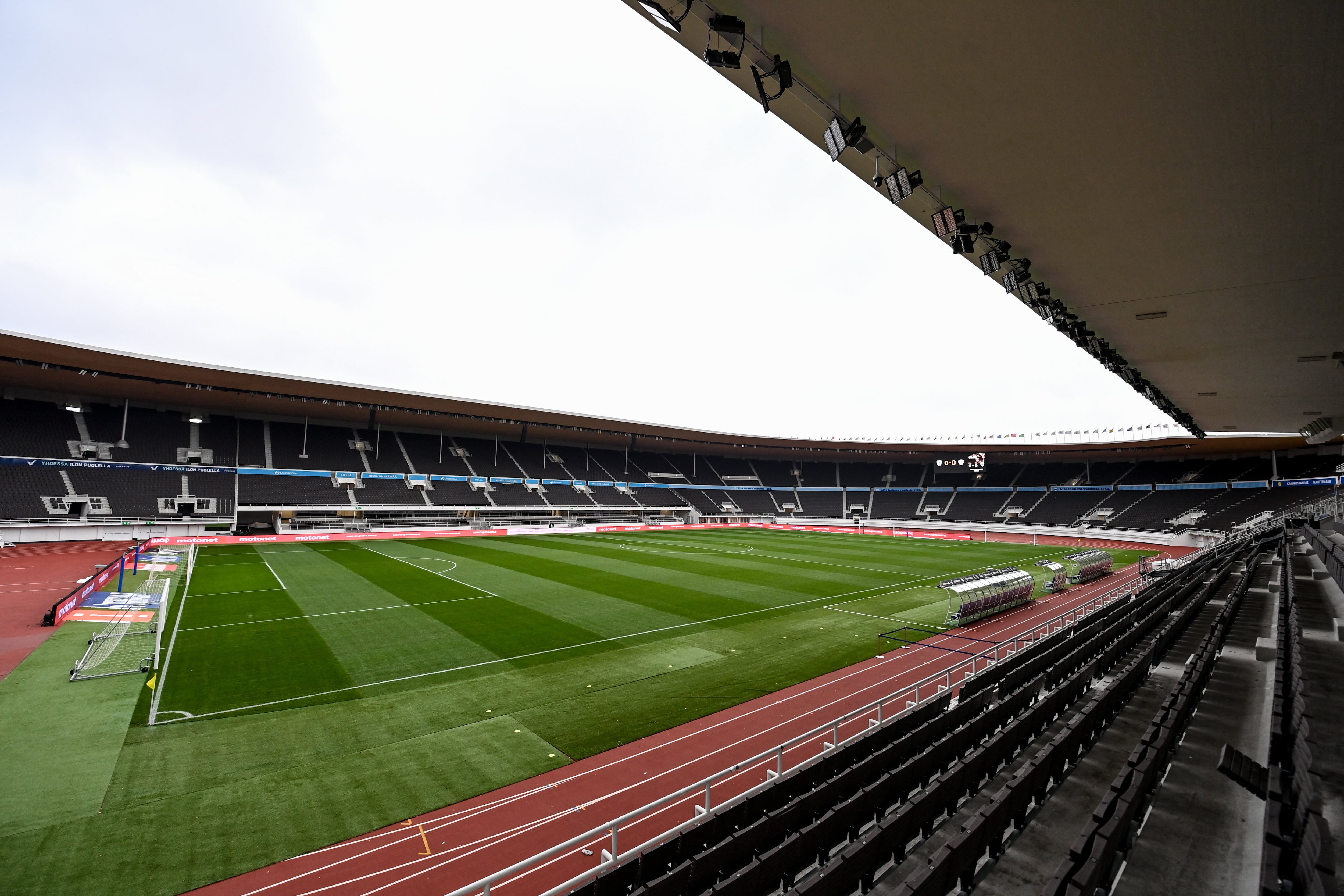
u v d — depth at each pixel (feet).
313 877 20.58
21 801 24.63
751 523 212.43
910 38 17.76
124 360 113.19
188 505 129.90
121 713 33.91
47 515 112.98
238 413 159.12
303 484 149.07
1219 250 29.37
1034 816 18.04
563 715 34.50
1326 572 51.47
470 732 32.19
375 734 31.78
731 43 18.65
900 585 80.59
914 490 231.09
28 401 131.13
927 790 17.20
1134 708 26.25
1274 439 150.10
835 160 22.50
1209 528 152.56
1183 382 58.23
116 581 73.00
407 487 163.63
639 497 204.74
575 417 175.52
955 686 33.86
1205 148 21.48
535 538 142.61
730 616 59.72
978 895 14.70
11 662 42.50
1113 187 24.62
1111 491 191.62
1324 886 8.64
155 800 25.08
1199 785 18.29
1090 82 18.67
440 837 22.91
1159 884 13.75
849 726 33.37
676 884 14.15
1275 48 16.51
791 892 12.15
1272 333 41.47
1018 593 66.39
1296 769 13.85
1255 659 31.63
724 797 25.67
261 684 38.86
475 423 179.93
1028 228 28.55
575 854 22.00
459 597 66.90
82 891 19.54
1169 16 15.74
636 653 46.73
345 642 48.62
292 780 26.91
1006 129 21.54
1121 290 35.12
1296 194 23.91
